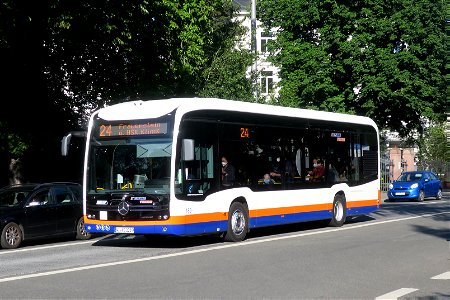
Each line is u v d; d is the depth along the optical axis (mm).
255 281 10164
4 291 9508
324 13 37344
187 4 32125
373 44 36438
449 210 28469
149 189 14445
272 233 18453
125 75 26438
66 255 14148
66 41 22469
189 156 14586
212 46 33844
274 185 17328
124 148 14930
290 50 37688
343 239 16438
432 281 10180
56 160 25688
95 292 9312
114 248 15453
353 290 9391
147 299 8758
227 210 15648
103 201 14859
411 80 36469
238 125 16203
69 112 25750
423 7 36656
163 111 14672
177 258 13070
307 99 37719
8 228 16078
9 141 22703
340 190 20188
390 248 14430
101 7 21828
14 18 19891
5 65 22359
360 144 21500
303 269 11398
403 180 38656
